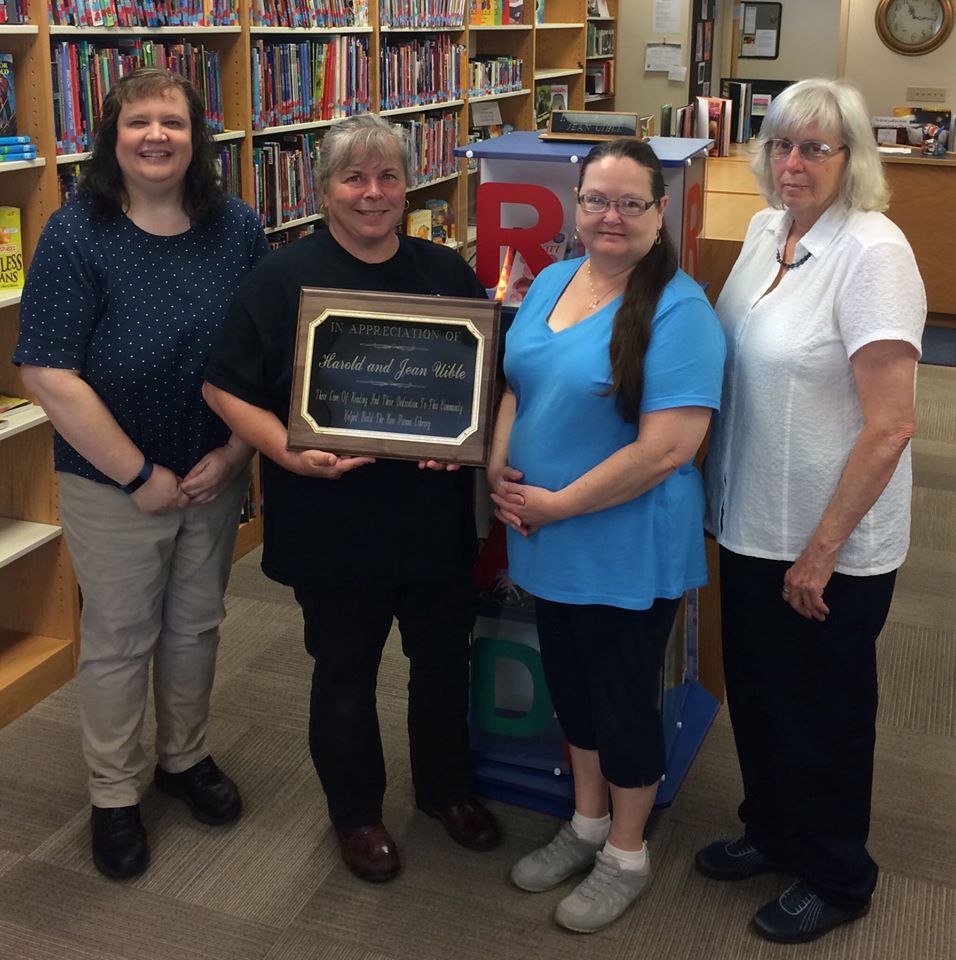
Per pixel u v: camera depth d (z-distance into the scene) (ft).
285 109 14.10
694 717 10.25
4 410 10.30
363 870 8.35
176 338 7.75
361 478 7.59
